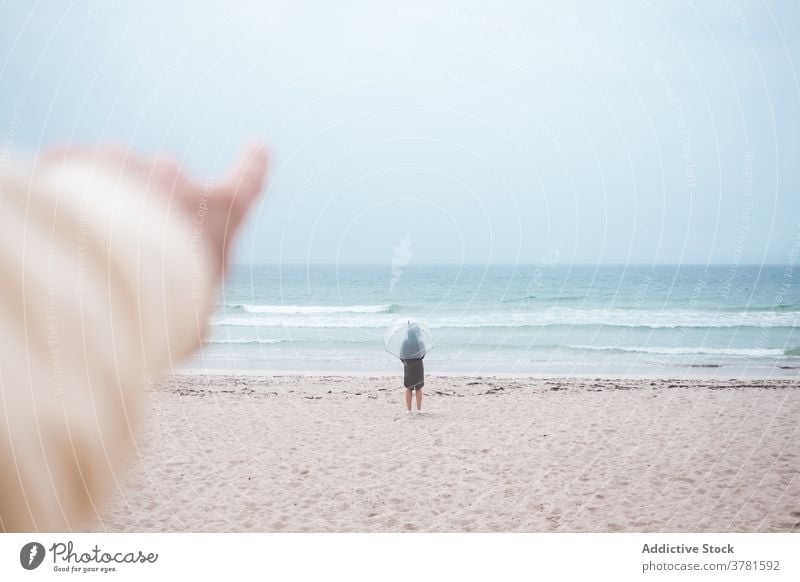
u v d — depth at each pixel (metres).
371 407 15.57
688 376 21.70
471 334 31.98
